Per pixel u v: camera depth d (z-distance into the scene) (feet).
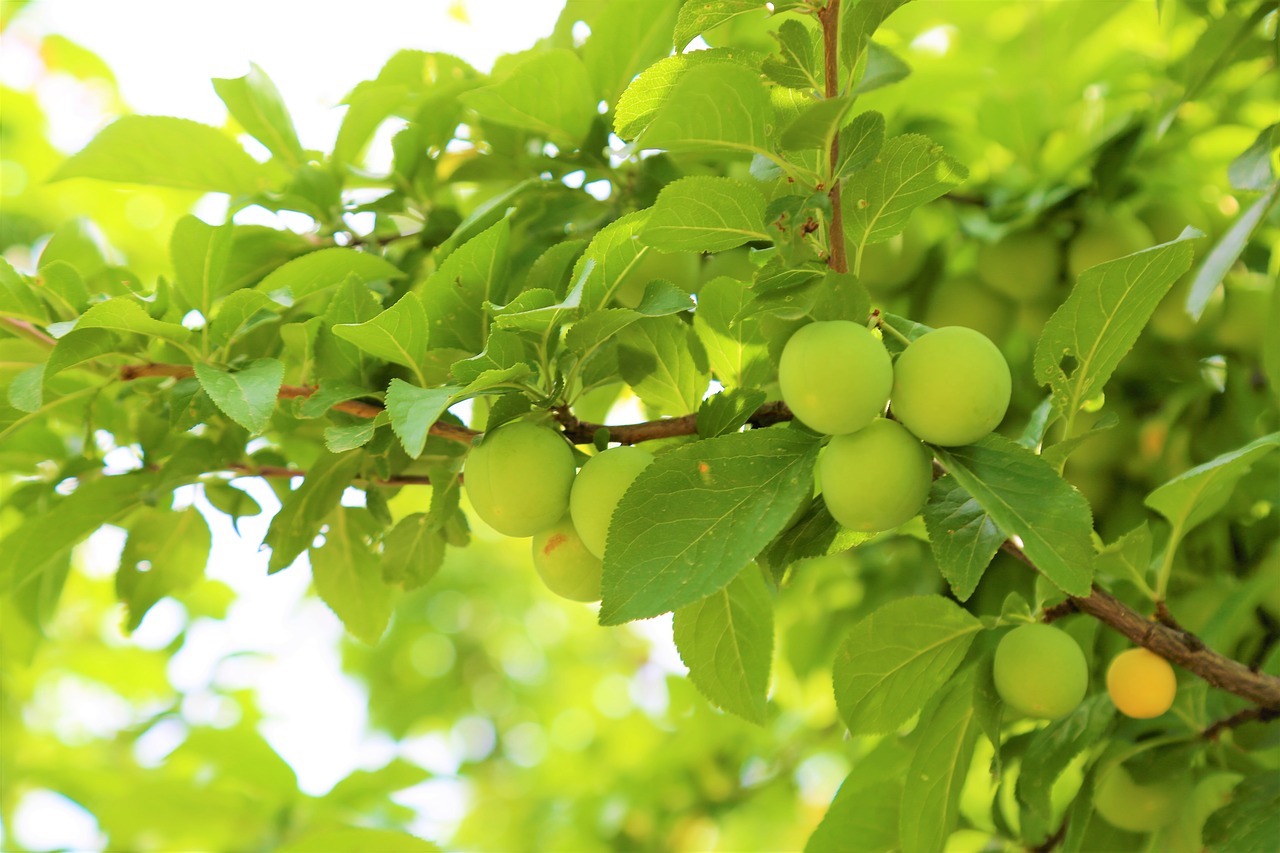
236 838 4.36
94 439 3.40
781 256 2.90
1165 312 3.55
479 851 6.85
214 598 6.04
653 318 3.11
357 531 3.38
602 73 3.41
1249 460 3.05
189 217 3.13
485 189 3.57
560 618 8.21
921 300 3.68
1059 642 3.01
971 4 4.48
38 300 3.15
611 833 5.14
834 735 5.04
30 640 3.59
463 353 3.08
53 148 6.26
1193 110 3.76
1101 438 3.56
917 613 3.02
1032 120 3.68
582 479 2.95
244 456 3.32
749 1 2.87
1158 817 3.20
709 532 2.84
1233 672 3.05
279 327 3.27
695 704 5.05
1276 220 3.62
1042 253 3.58
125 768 4.81
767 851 5.85
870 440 2.84
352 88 3.53
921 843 3.11
